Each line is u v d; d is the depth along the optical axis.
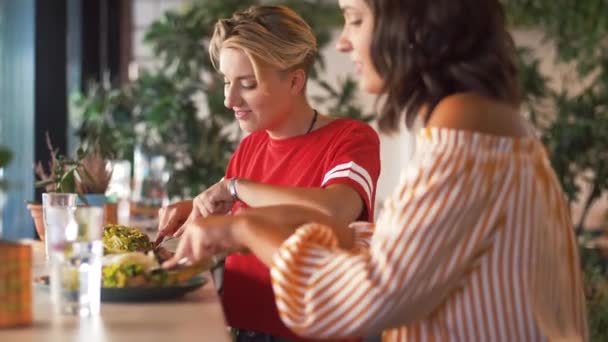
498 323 1.27
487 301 1.26
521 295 1.25
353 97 4.98
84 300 1.36
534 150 1.30
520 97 1.35
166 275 1.51
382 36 1.31
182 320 1.33
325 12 5.06
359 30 1.36
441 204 1.21
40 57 4.21
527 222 1.25
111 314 1.37
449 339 1.29
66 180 2.45
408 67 1.30
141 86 4.74
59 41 4.30
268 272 2.07
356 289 1.23
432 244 1.21
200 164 4.61
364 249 1.53
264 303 2.07
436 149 1.24
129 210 3.62
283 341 2.05
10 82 3.89
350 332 1.25
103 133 4.36
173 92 4.71
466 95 1.28
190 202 2.13
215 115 4.75
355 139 2.04
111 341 1.17
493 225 1.24
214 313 1.38
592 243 4.42
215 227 1.40
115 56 6.06
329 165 2.03
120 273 1.48
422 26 1.29
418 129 1.33
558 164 4.24
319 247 1.29
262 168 2.17
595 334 3.43
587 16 4.57
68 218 1.37
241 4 4.80
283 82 2.05
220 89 4.77
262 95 2.03
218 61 2.12
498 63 1.30
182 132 4.65
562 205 1.37
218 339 1.18
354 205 1.93
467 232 1.23
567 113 4.29
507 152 1.25
